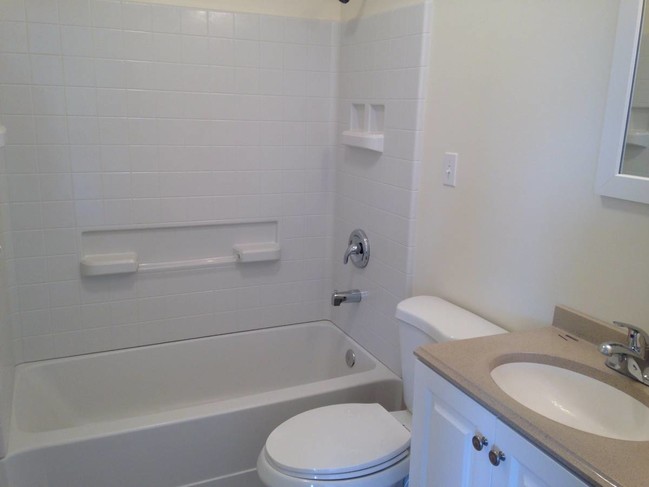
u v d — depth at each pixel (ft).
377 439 5.82
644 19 4.29
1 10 6.98
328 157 9.09
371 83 7.80
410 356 6.43
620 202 4.57
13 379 7.29
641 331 4.22
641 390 4.17
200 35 7.93
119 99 7.70
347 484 5.37
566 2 4.88
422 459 4.95
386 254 7.75
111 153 7.80
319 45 8.63
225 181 8.52
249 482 7.14
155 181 8.12
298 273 9.35
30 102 7.29
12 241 7.53
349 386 7.47
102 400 8.32
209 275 8.73
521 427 3.73
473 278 6.27
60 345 8.06
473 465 4.29
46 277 7.80
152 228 8.27
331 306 9.64
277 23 8.32
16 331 7.73
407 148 7.07
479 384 4.19
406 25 6.93
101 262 7.88
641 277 4.46
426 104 6.80
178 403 8.80
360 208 8.36
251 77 8.33
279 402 7.08
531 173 5.40
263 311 9.24
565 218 5.08
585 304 4.98
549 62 5.10
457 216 6.43
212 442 6.83
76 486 6.30
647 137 4.31
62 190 7.66
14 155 7.34
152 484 6.65
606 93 4.59
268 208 8.89
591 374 4.48
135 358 8.44
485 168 5.96
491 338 5.01
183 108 8.05
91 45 7.44
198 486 6.87
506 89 5.60
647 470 3.22
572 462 3.36
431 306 6.37
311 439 5.81
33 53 7.20
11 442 6.07
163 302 8.54
